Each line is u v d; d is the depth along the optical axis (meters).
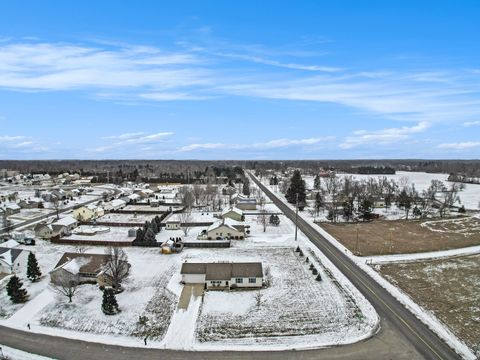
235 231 85.50
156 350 40.12
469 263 68.81
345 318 46.88
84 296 53.78
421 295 53.97
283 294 54.44
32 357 38.53
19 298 51.41
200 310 49.56
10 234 86.31
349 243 82.31
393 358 38.22
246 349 40.25
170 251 75.12
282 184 178.50
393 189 159.12
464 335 42.75
